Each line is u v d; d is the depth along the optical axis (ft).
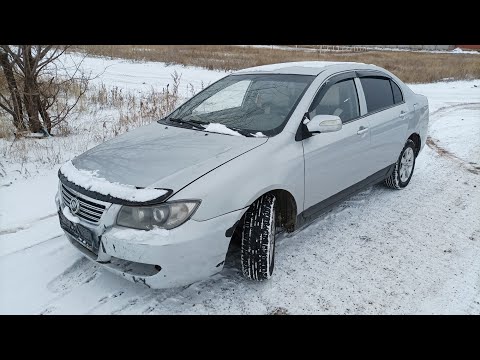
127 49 69.51
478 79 62.23
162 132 11.53
